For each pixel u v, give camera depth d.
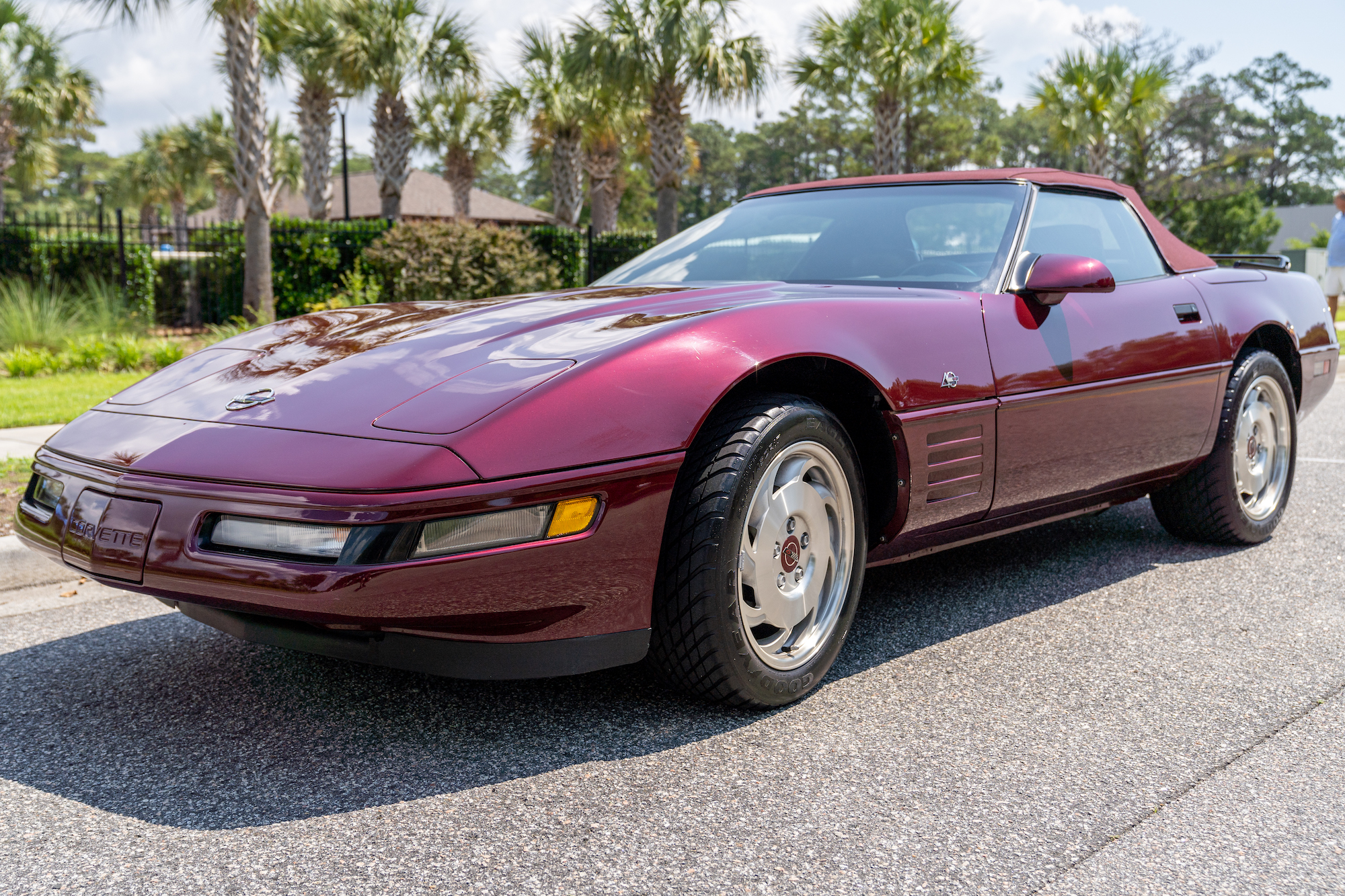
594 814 1.81
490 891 1.56
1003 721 2.22
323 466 1.82
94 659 2.65
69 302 11.12
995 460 2.62
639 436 1.96
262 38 12.95
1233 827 1.77
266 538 1.80
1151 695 2.37
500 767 2.00
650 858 1.66
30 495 2.23
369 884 1.59
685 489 2.08
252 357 2.38
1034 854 1.68
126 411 2.25
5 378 8.81
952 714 2.26
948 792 1.90
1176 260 3.55
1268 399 3.75
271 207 11.98
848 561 2.39
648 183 57.84
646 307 2.37
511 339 2.19
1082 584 3.28
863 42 18.81
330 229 13.98
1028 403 2.67
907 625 2.88
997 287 2.77
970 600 3.12
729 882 1.59
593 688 2.41
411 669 1.90
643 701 2.33
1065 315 2.88
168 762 2.04
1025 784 1.93
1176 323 3.26
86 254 12.55
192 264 15.20
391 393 2.00
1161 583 3.28
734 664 2.13
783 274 2.99
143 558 1.90
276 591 1.77
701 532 2.06
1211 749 2.08
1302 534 3.91
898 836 1.74
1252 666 2.55
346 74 19.66
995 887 1.58
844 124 70.81
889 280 2.86
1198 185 36.69
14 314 10.16
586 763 2.02
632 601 2.01
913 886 1.58
